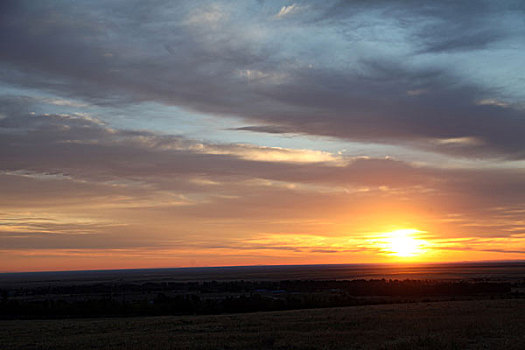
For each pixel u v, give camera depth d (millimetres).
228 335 31859
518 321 35938
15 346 29391
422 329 32000
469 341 25859
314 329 34844
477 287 112625
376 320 39406
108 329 39719
